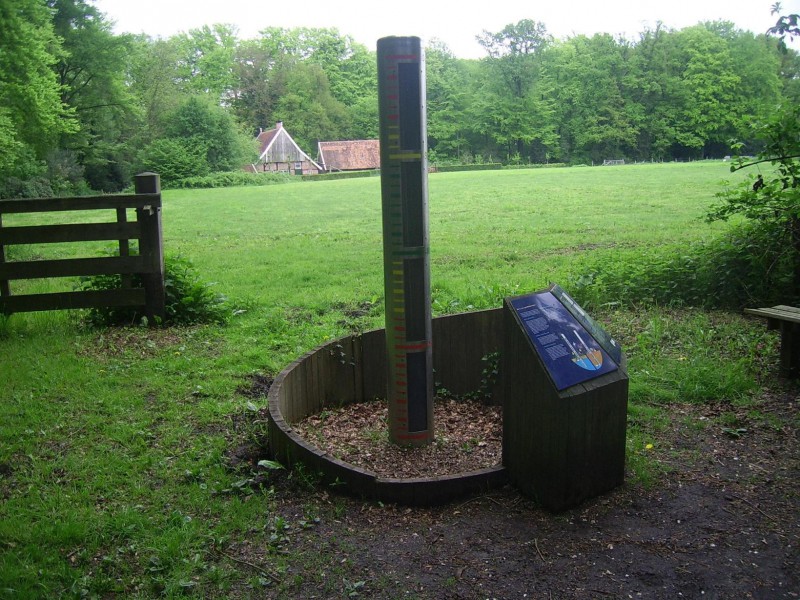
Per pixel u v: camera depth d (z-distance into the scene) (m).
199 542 3.79
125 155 62.22
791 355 5.96
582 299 8.55
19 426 5.54
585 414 3.98
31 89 35.06
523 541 3.76
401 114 4.46
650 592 3.32
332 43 111.56
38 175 45.97
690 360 6.55
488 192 31.98
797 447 4.82
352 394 6.19
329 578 3.48
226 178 57.84
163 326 8.68
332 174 65.62
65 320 8.81
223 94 100.69
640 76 86.75
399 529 3.91
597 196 27.23
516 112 89.94
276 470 4.58
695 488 4.29
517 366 4.11
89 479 4.63
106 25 53.69
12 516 4.11
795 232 8.07
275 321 8.84
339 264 13.48
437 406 6.14
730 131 82.31
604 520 3.94
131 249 9.23
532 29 90.12
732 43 84.25
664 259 9.23
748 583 3.38
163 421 5.69
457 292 10.09
